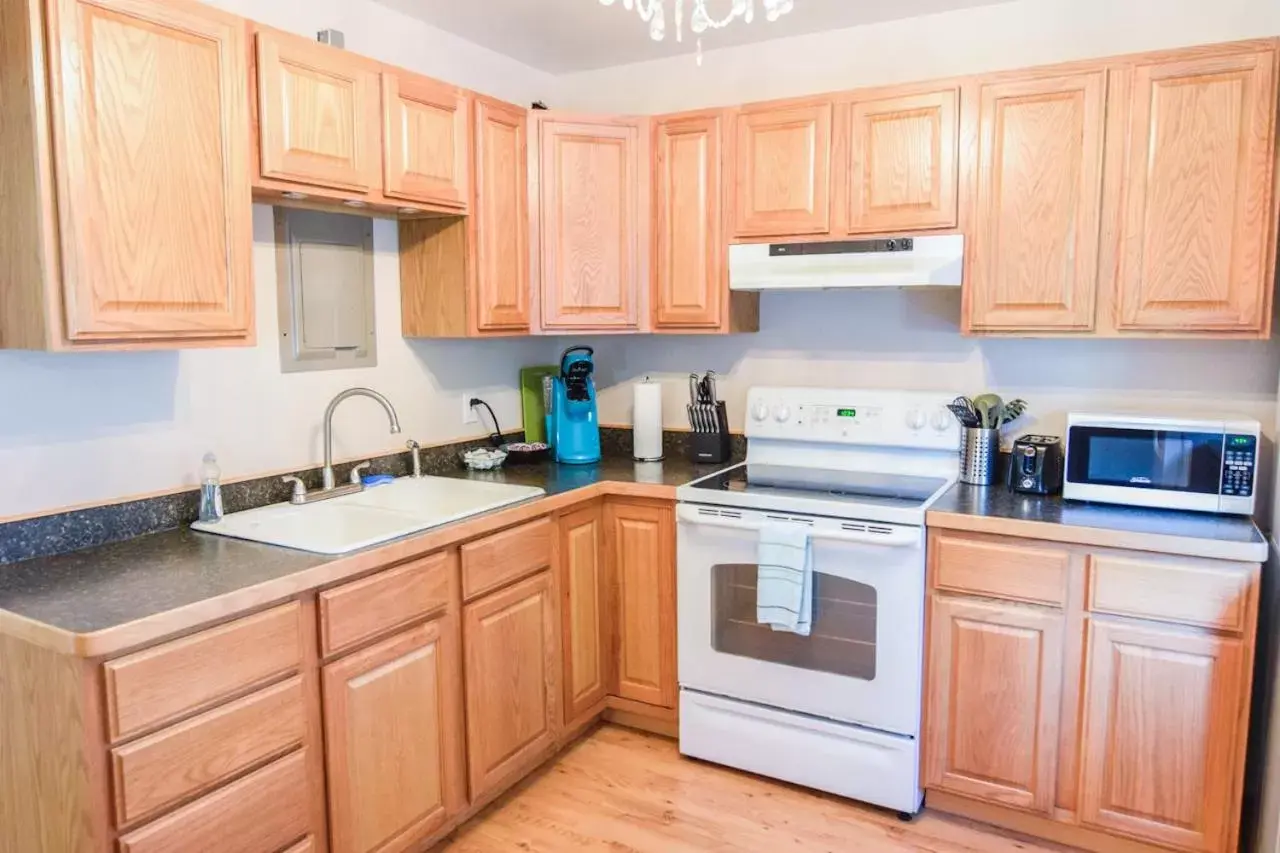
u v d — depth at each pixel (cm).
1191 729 203
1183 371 248
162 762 152
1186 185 219
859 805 244
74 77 159
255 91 195
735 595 255
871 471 282
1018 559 216
